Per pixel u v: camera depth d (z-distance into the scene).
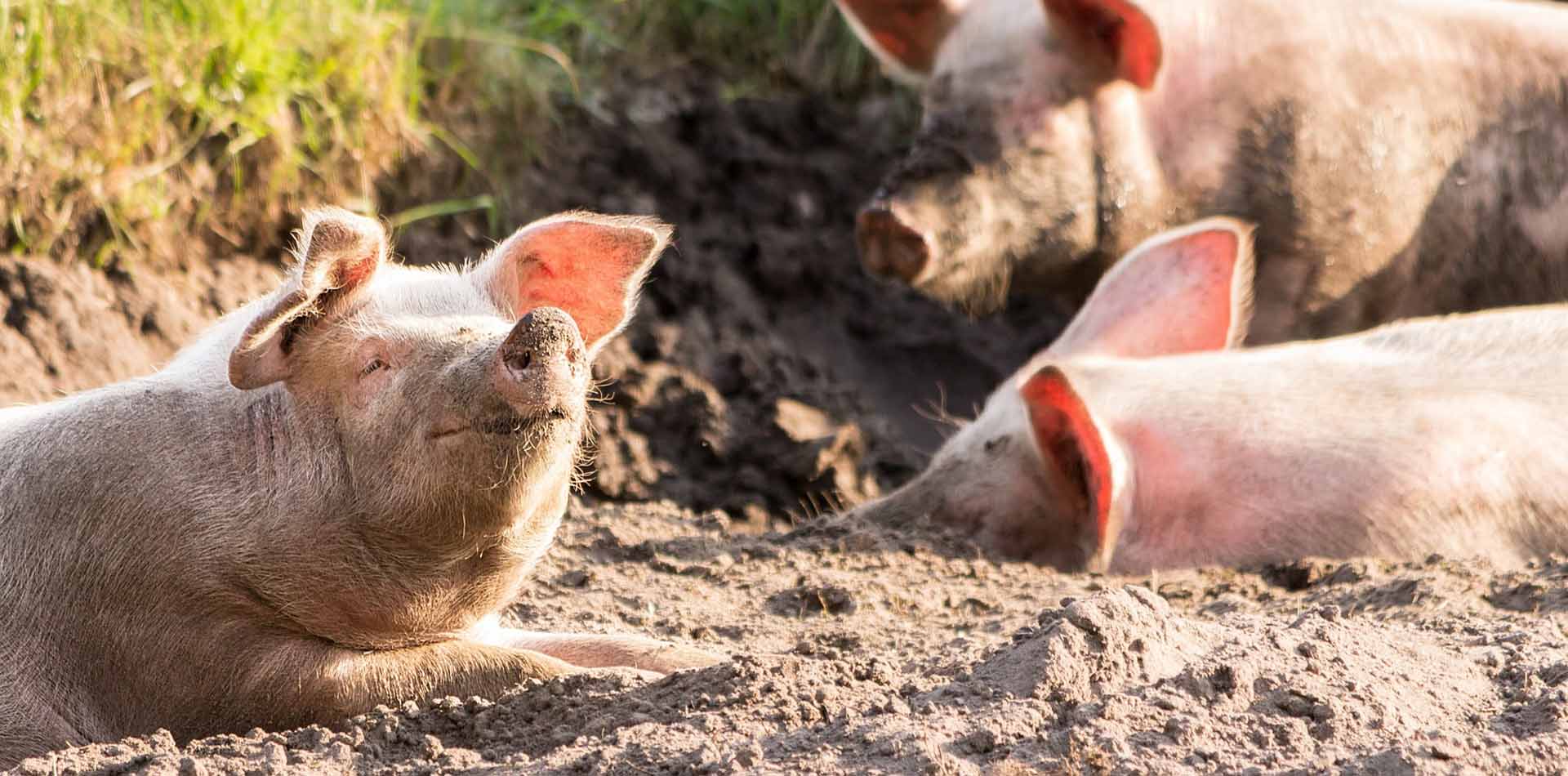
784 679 6.53
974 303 13.12
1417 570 9.10
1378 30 13.78
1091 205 13.04
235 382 6.85
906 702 6.31
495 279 7.55
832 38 18.27
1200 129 13.33
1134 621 6.60
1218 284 11.44
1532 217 14.03
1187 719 6.05
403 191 14.84
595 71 16.97
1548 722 6.34
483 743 6.53
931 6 13.51
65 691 7.06
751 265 16.33
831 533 10.66
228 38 13.77
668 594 9.62
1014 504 10.63
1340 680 6.48
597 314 7.79
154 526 7.12
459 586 7.27
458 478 6.77
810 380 15.23
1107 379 10.69
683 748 5.97
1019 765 5.82
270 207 13.95
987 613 9.24
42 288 12.53
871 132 17.77
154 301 12.94
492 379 6.58
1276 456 10.23
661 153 16.64
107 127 13.16
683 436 14.19
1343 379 10.57
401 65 14.80
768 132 17.38
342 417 7.05
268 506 7.10
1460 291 14.09
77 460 7.24
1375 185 13.52
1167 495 10.29
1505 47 14.10
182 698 7.09
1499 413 10.25
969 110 12.93
